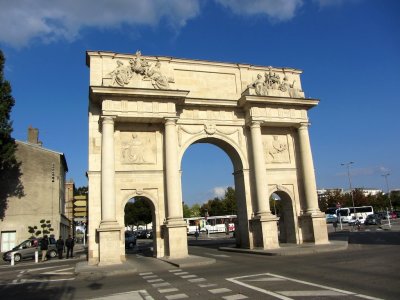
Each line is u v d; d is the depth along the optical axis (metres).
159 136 37.31
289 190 41.16
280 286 16.30
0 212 54.06
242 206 39.94
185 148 38.16
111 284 20.44
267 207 37.81
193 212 158.00
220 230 103.50
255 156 38.78
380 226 74.94
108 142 33.84
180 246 33.72
